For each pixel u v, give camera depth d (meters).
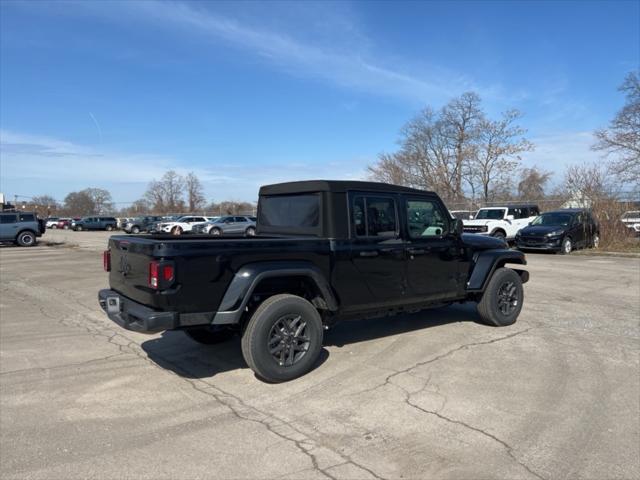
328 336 6.34
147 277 4.34
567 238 18.66
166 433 3.65
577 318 7.39
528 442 3.48
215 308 4.44
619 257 17.44
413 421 3.83
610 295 9.43
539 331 6.60
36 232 25.73
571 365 5.17
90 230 53.88
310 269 4.88
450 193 49.09
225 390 4.54
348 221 5.29
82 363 5.36
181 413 4.02
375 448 3.41
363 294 5.41
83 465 3.19
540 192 46.66
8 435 3.62
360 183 5.47
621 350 5.72
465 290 6.54
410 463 3.21
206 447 3.43
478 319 7.30
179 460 3.25
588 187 21.45
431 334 6.43
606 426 3.73
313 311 4.87
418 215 6.04
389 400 4.25
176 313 4.23
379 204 5.61
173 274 4.19
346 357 5.45
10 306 8.62
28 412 4.04
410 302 5.92
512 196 47.03
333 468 3.15
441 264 6.19
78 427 3.75
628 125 28.98
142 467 3.16
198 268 4.32
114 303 4.91
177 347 5.98
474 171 48.25
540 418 3.88
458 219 6.34
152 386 4.65
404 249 5.75
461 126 48.78
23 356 5.62
